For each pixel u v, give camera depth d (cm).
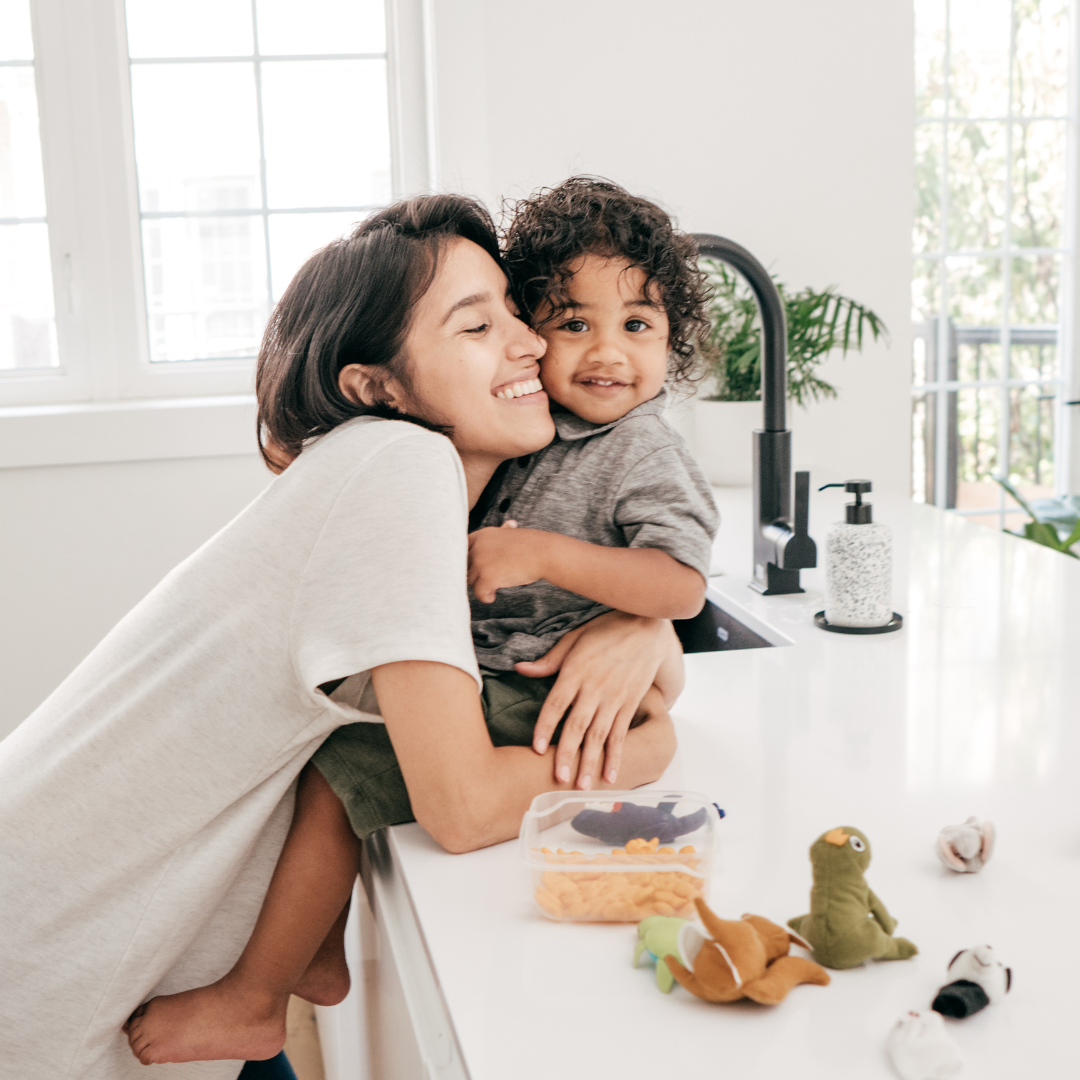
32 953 73
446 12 214
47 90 224
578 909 63
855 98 230
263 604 72
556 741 80
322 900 76
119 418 218
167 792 73
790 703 98
